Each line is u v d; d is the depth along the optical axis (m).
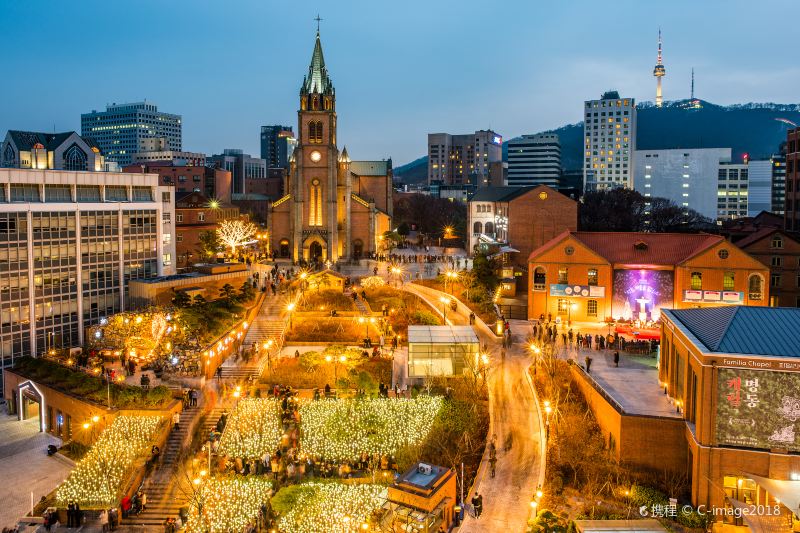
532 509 40.97
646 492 43.53
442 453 49.81
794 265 86.81
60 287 81.25
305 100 120.00
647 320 79.81
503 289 99.06
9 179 76.25
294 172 121.88
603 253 82.19
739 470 41.41
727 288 77.19
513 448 50.38
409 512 38.44
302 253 121.06
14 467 56.50
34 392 64.94
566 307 82.12
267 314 81.94
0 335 74.62
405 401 55.59
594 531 37.66
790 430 40.78
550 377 59.84
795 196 121.88
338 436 52.12
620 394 52.94
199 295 75.69
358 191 151.62
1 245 74.56
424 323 79.62
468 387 59.62
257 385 62.91
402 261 126.31
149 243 93.56
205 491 46.19
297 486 46.25
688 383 45.62
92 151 147.38
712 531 40.66
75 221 82.75
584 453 47.91
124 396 57.19
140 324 70.25
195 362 63.38
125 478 49.53
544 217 110.12
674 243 82.50
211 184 174.00
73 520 46.84
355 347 72.44
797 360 40.22
